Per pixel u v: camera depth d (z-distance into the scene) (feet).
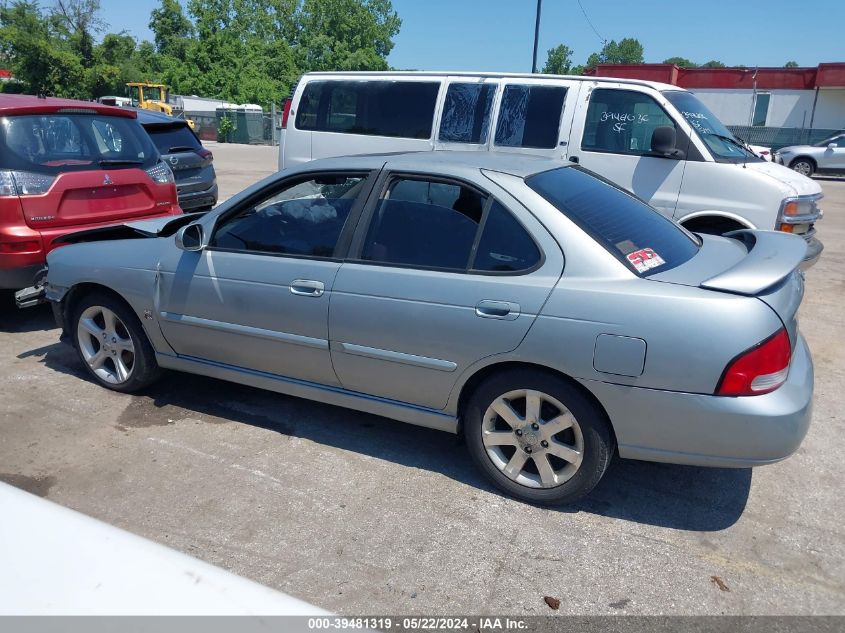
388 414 12.03
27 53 130.52
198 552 9.70
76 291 14.92
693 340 9.33
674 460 9.96
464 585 9.14
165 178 21.29
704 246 12.21
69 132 18.90
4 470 11.80
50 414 13.99
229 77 157.89
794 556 9.86
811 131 94.38
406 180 11.67
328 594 8.93
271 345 12.64
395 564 9.53
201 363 13.80
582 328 9.86
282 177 12.65
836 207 47.32
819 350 18.38
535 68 54.49
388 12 204.85
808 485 11.80
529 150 22.47
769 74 100.99
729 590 9.13
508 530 10.36
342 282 11.66
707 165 20.25
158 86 131.95
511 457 11.20
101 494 11.14
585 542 10.09
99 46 144.15
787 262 10.16
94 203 18.95
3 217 17.24
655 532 10.37
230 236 13.04
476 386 11.21
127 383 14.78
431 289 10.93
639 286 9.82
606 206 11.71
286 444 12.92
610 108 21.58
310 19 196.34
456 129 23.31
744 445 9.44
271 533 10.18
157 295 13.64
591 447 10.31
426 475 11.89
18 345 17.99
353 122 24.99
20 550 4.35
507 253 10.65
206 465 12.10
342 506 10.91
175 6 197.77
